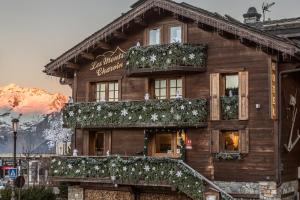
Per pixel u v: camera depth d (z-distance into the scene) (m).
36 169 45.88
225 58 21.45
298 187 22.34
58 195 29.20
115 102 23.22
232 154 20.94
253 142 20.64
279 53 20.39
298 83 22.66
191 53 21.62
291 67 20.59
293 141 21.72
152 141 23.39
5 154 52.81
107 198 23.84
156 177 21.28
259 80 20.64
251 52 20.89
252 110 20.72
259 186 20.38
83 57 24.72
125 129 24.02
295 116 22.06
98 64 24.84
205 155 21.69
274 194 20.05
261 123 20.53
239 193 20.72
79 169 23.28
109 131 24.38
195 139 22.03
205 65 21.88
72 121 24.22
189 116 21.44
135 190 22.91
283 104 20.94
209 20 21.28
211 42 21.86
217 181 21.30
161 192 22.42
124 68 23.56
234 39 21.31
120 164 22.19
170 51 21.75
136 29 23.89
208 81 21.86
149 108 22.30
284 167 20.86
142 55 22.25
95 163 22.94
